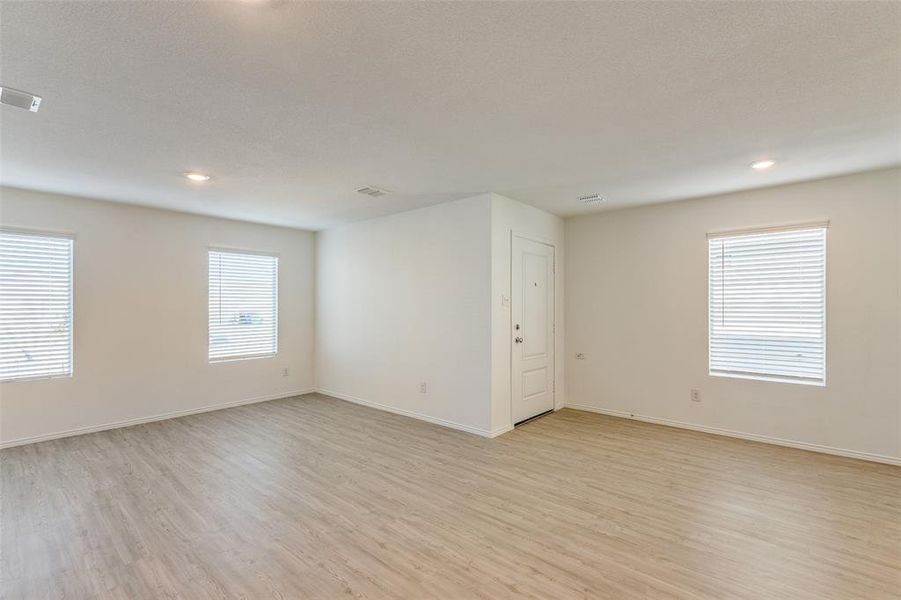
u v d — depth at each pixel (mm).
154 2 1532
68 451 3879
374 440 4199
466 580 2066
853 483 3150
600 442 4121
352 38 1766
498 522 2617
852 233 3680
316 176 3693
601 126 2676
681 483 3168
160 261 4973
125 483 3186
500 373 4414
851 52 1878
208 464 3570
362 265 5727
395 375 5266
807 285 3914
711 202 4426
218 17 1624
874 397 3596
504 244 4488
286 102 2340
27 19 1619
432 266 4840
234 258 5641
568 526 2564
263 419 4980
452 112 2475
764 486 3109
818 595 1940
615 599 1922
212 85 2156
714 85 2174
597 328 5250
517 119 2568
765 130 2740
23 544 2381
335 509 2789
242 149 3045
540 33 1738
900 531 2484
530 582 2049
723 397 4348
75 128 2668
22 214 4086
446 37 1763
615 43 1812
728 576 2082
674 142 2938
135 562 2217
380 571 2141
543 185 4012
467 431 4469
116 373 4637
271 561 2225
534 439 4215
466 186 4051
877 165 3436
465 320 4512
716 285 4418
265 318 5961
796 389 3945
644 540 2408
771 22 1672
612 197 4465
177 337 5094
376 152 3117
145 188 4059
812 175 3689
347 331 5949
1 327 4008
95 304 4508
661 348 4758
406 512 2746
